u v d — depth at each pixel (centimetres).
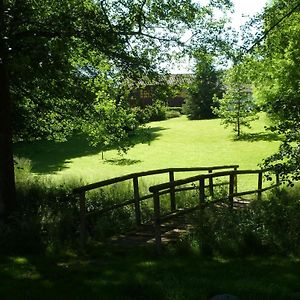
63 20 1026
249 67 2320
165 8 1170
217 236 882
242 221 956
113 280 677
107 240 966
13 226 947
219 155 3575
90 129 1423
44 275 714
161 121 6297
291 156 1005
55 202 1216
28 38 957
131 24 1153
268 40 2019
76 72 1234
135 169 3175
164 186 881
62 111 1349
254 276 679
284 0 1964
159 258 815
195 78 1352
